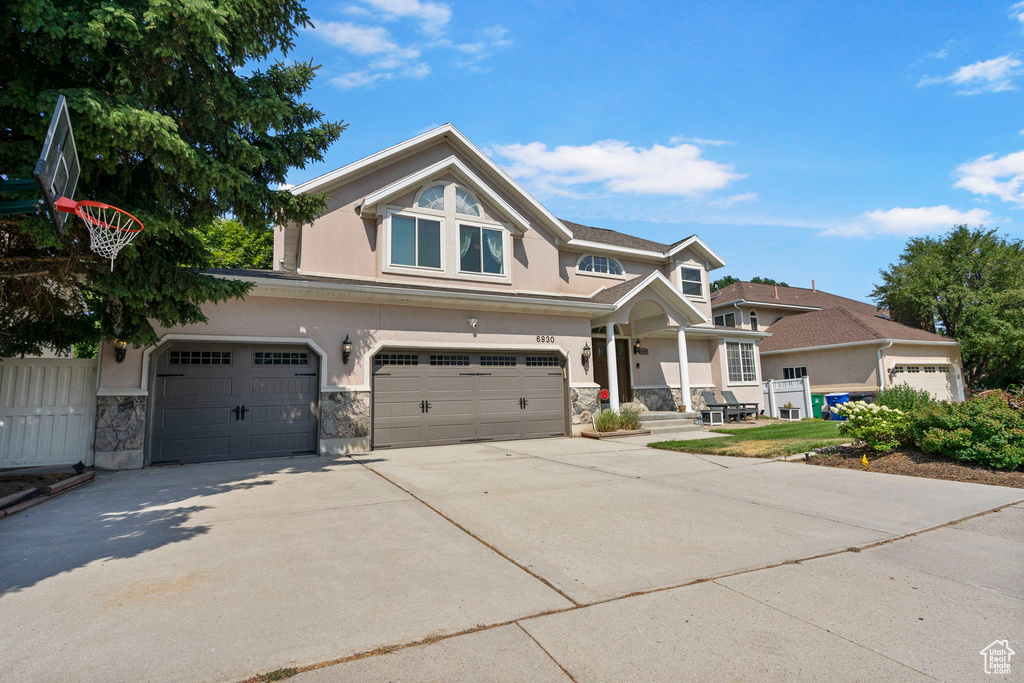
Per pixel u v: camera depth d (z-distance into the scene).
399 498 6.88
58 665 2.87
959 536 5.34
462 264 13.81
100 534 5.32
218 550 4.80
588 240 17.75
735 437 13.30
